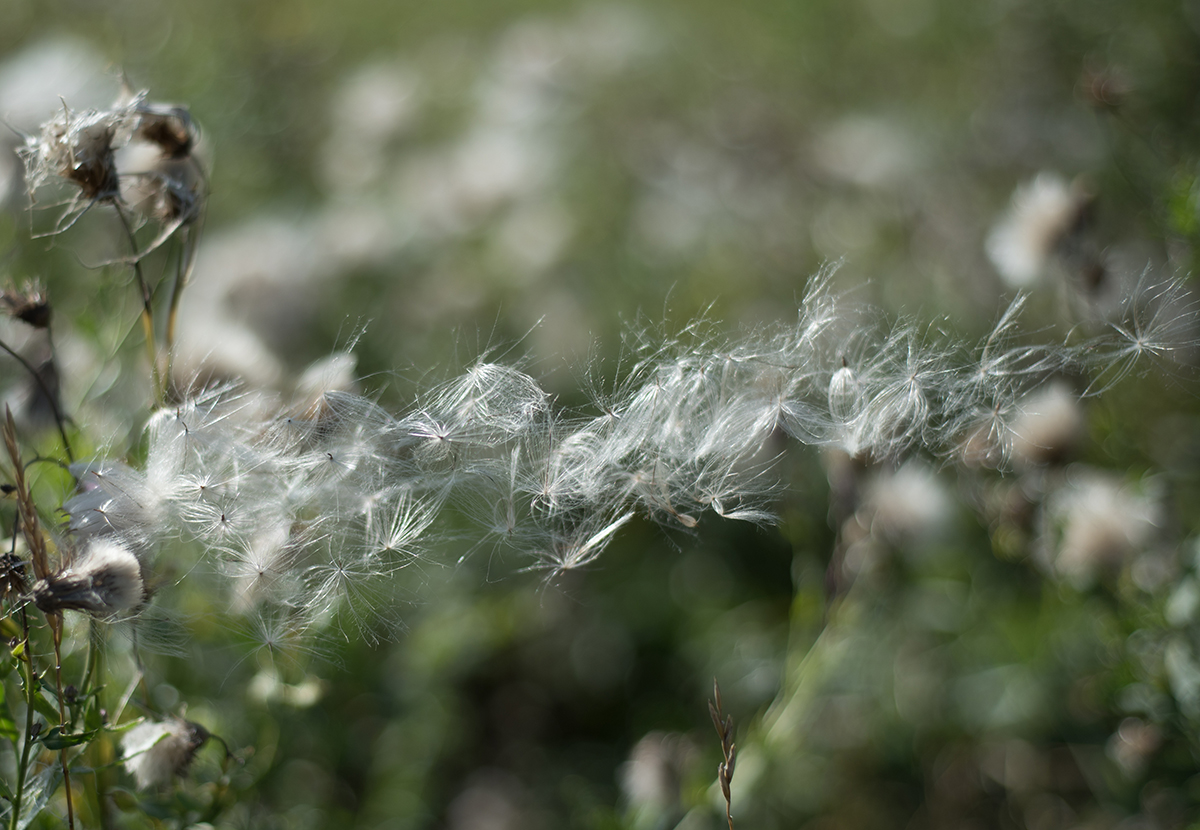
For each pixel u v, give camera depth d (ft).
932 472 12.08
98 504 6.89
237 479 7.25
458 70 25.66
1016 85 20.98
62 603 6.31
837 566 11.30
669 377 7.91
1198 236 11.02
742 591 16.12
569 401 16.02
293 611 7.52
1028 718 13.26
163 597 7.87
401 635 12.50
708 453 7.85
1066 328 11.35
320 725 9.96
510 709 15.26
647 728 14.79
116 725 7.69
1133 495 11.74
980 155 20.18
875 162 20.67
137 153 8.29
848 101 23.47
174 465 7.23
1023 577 14.23
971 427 9.26
